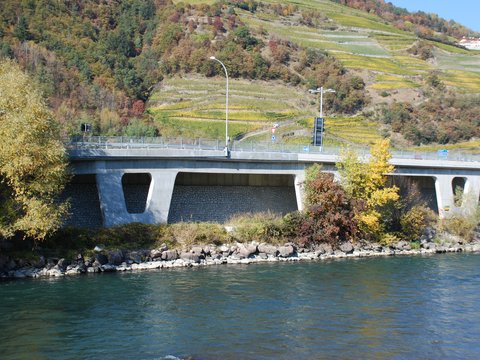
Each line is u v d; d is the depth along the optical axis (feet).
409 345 102.68
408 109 497.46
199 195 215.72
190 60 528.63
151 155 186.29
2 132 148.25
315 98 515.50
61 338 103.50
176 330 108.58
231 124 426.10
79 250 164.14
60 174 153.48
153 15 618.85
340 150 225.56
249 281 151.02
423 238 230.89
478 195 269.03
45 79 394.52
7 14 485.56
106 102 420.36
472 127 481.05
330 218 204.13
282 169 216.95
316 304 128.77
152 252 171.22
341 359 95.30
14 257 154.61
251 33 613.52
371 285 149.69
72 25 524.52
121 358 94.27
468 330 111.75
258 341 103.04
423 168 252.62
